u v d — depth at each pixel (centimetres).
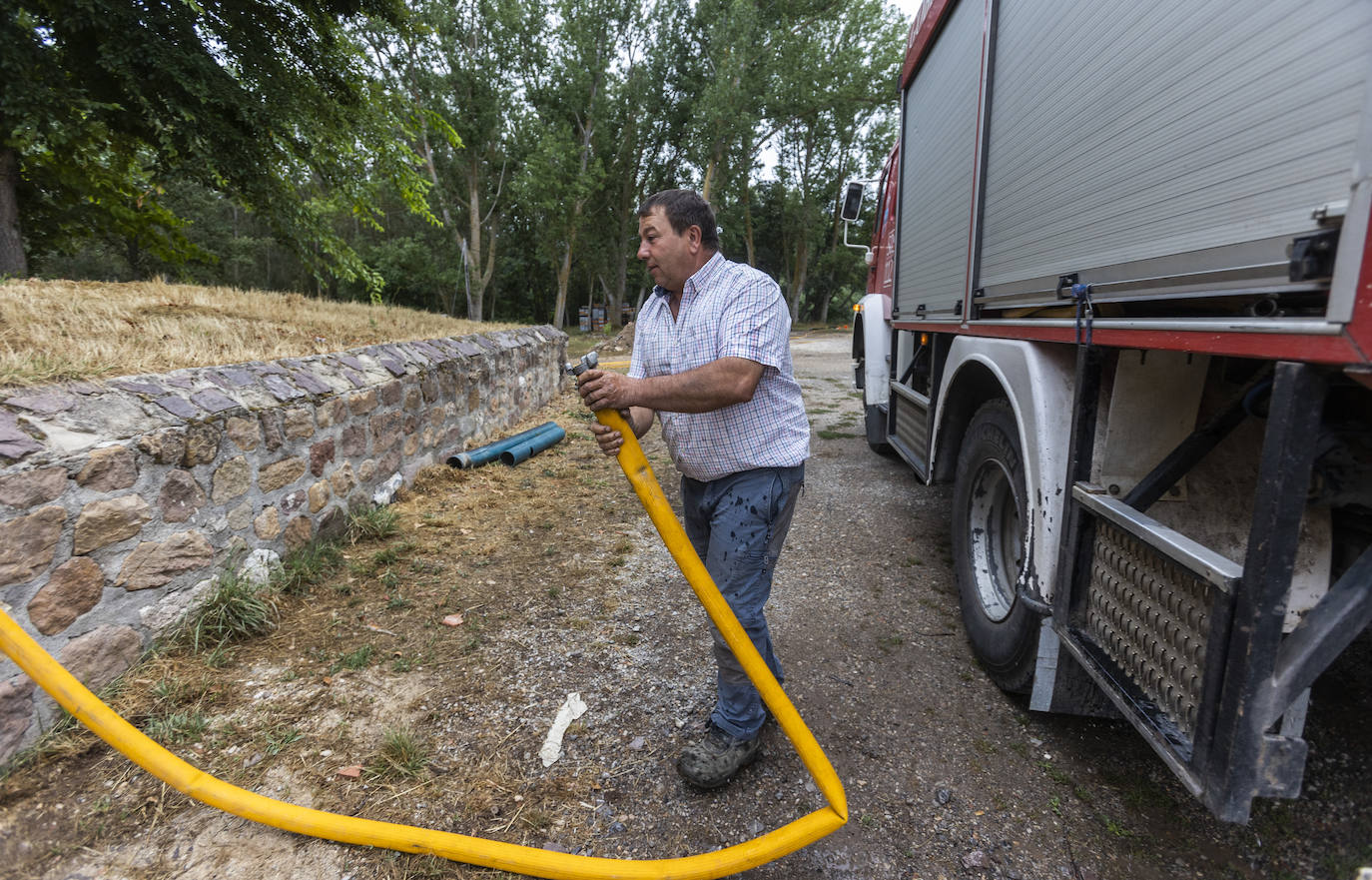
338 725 225
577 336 2680
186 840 178
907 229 447
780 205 3450
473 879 170
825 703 244
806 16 2653
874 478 534
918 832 186
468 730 225
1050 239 217
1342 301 102
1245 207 126
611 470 538
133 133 707
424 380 474
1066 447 204
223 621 266
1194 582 143
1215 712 132
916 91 423
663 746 220
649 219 180
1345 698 229
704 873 166
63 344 314
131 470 237
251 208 832
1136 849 179
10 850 171
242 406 294
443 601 312
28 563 202
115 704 221
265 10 755
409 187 1038
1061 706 215
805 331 2912
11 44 577
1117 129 175
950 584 345
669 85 2888
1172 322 147
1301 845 179
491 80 2558
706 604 172
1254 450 187
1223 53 132
